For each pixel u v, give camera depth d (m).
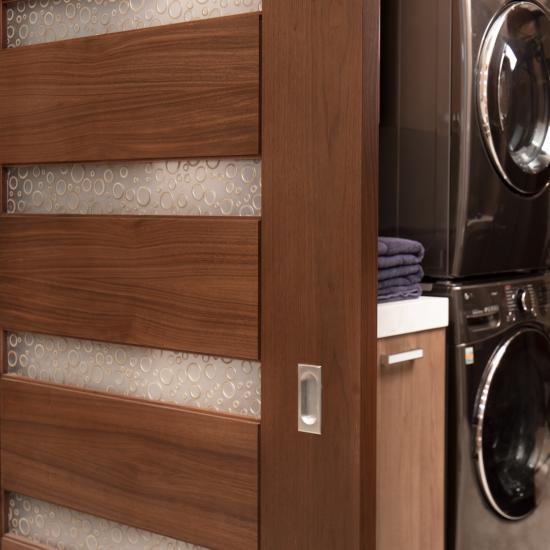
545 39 2.55
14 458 2.17
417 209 2.41
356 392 1.64
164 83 1.84
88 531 2.09
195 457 1.86
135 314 1.92
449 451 2.34
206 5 1.82
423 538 2.18
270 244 1.73
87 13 2.01
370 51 1.61
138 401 1.94
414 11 2.38
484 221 2.42
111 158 1.93
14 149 2.10
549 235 2.70
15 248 2.12
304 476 1.71
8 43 2.15
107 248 1.95
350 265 1.63
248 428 1.78
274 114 1.70
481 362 2.39
